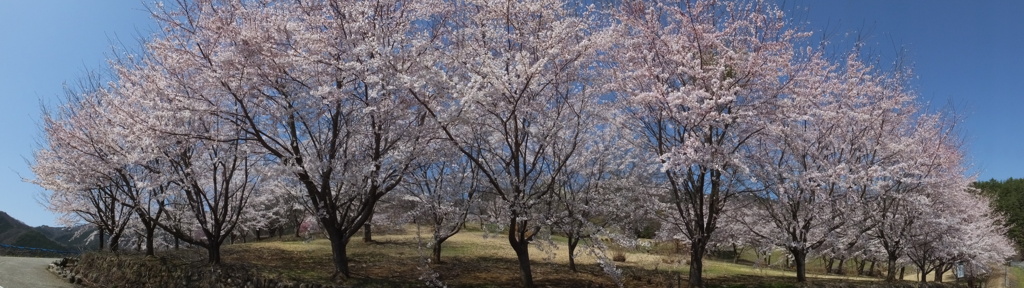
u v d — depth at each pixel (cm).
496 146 1092
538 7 952
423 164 1122
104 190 1334
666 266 1562
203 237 2222
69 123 1273
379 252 1672
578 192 1222
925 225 1300
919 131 1293
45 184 1304
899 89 1183
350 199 1077
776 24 1003
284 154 1014
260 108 999
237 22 998
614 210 1179
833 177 1002
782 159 1152
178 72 1004
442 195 1125
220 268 1117
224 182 1297
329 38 951
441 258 1570
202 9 1002
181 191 1248
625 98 1073
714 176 1039
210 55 998
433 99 941
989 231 2006
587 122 1076
